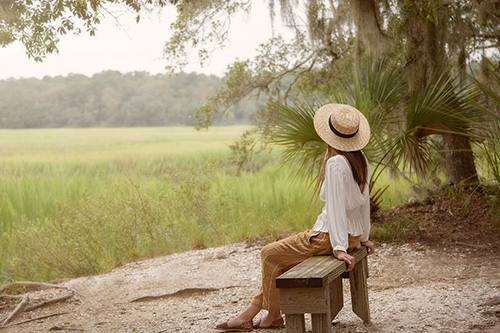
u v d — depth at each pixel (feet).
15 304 18.25
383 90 22.26
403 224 21.66
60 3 18.08
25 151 118.83
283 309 10.00
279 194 32.65
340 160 10.82
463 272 16.83
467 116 20.17
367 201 11.56
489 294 13.70
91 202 27.58
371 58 23.59
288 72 31.83
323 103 21.61
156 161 91.09
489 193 23.34
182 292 18.24
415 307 13.23
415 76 23.09
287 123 20.31
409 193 25.98
